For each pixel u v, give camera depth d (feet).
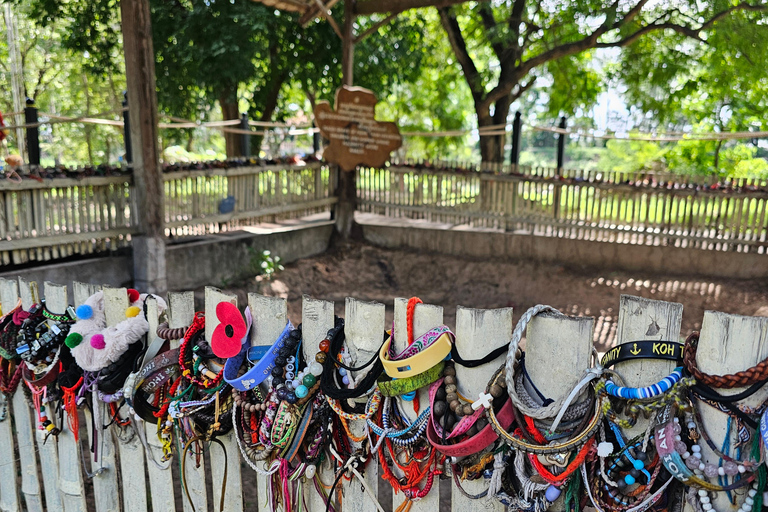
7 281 9.94
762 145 51.24
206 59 46.21
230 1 43.80
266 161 34.71
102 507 9.66
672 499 6.19
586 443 5.96
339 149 36.27
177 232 32.24
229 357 7.43
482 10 41.19
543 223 35.09
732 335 5.50
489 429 6.20
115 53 55.88
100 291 8.79
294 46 51.98
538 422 6.16
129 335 8.25
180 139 66.49
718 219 31.53
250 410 7.47
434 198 37.88
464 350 6.55
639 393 5.65
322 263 35.60
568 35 39.65
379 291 33.76
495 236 35.35
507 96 43.09
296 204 36.47
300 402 7.15
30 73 64.08
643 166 48.24
